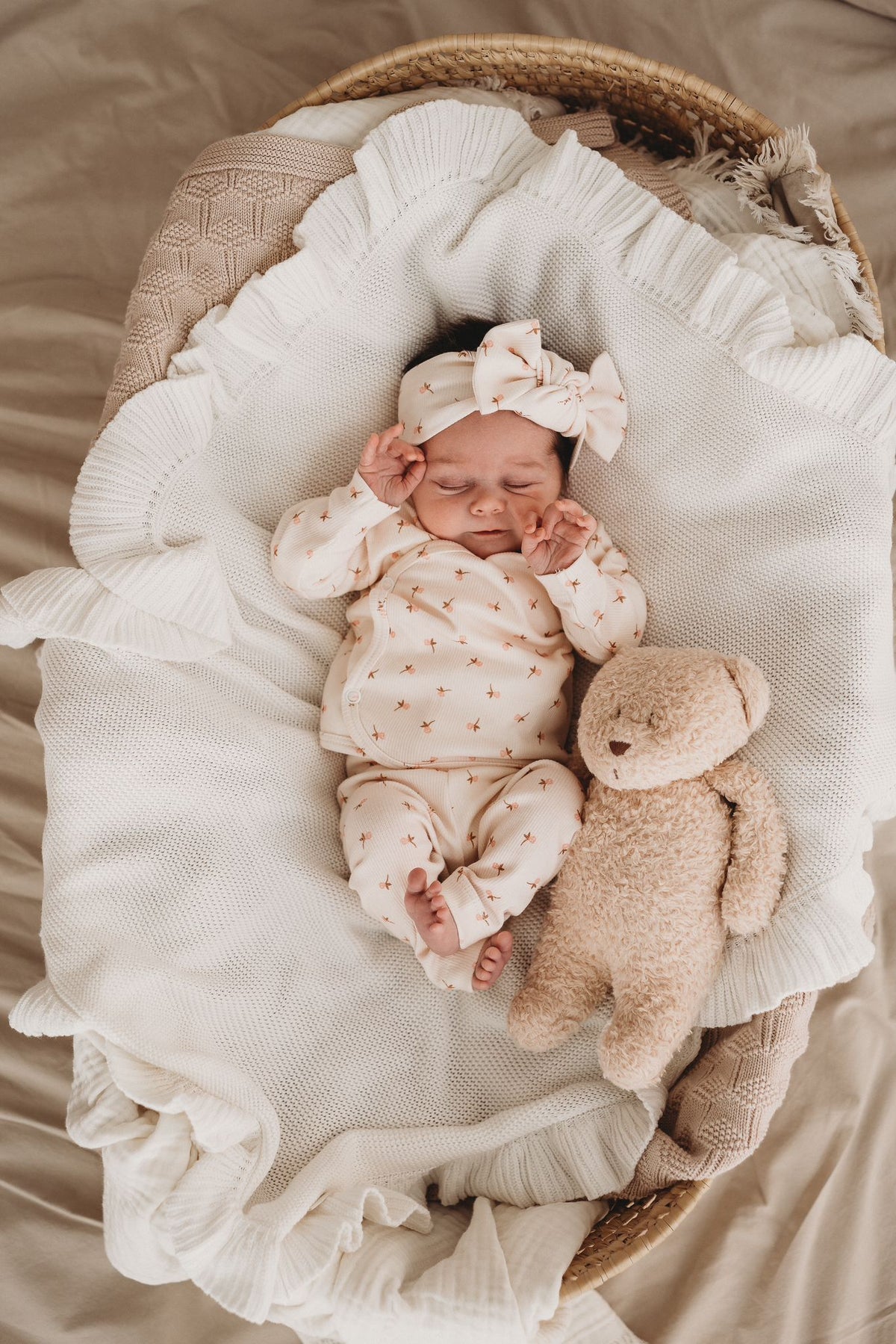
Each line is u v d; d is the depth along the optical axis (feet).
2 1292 6.35
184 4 7.32
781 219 5.94
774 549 5.37
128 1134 4.86
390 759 5.76
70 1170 6.54
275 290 5.53
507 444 5.75
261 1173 5.06
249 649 5.95
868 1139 6.38
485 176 5.65
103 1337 6.32
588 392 5.69
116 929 5.26
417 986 5.69
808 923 4.92
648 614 5.83
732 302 5.40
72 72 7.38
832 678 5.11
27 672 6.98
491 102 5.94
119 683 5.31
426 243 5.76
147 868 5.34
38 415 7.18
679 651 5.14
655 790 5.09
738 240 5.72
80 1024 4.93
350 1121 5.48
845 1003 6.50
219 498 5.83
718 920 5.08
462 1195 5.59
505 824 5.44
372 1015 5.65
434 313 6.10
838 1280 6.26
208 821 5.49
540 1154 5.43
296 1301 4.76
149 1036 5.02
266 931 5.56
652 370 5.69
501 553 5.97
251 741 5.62
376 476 5.47
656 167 5.83
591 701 5.17
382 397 6.12
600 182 5.53
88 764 5.23
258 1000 5.49
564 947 5.36
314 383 5.93
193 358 5.46
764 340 5.30
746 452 5.43
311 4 7.32
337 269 5.65
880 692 5.12
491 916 5.33
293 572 5.79
